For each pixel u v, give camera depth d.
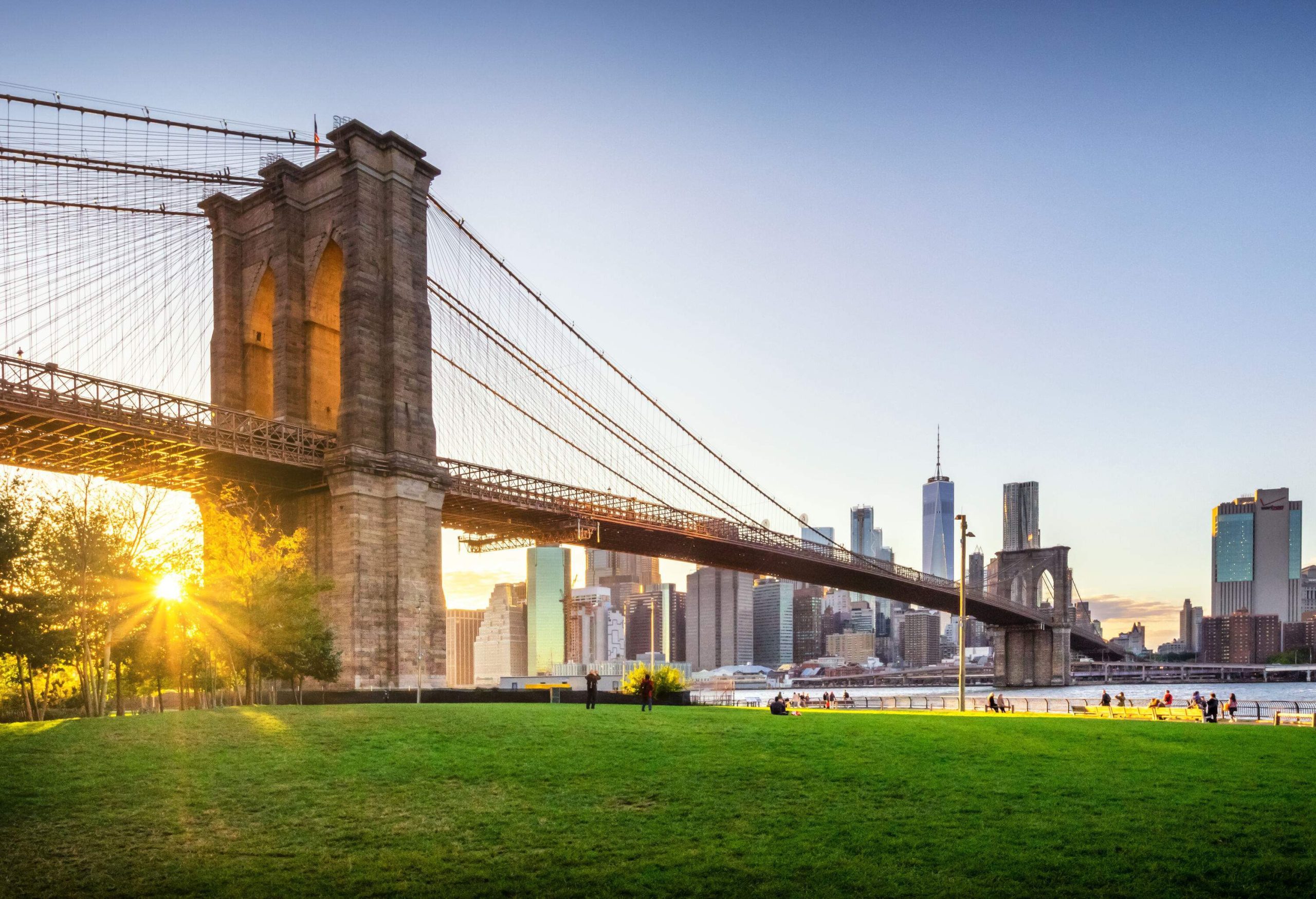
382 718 35.81
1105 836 18.22
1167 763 26.03
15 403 54.78
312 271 76.62
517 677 98.00
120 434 59.94
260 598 56.31
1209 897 15.14
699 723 34.38
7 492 48.84
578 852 17.56
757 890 15.49
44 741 29.59
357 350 71.12
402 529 70.00
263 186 78.81
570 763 25.45
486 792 22.45
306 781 23.66
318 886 15.98
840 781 23.30
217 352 79.69
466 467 80.69
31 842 18.64
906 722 36.72
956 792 22.00
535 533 95.31
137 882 16.34
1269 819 19.39
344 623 66.88
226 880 16.31
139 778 24.08
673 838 18.36
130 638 55.84
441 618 72.31
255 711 41.00
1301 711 64.75
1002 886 15.57
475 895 15.46
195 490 70.88
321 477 70.75
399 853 17.61
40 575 49.50
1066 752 27.80
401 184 76.12
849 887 15.62
